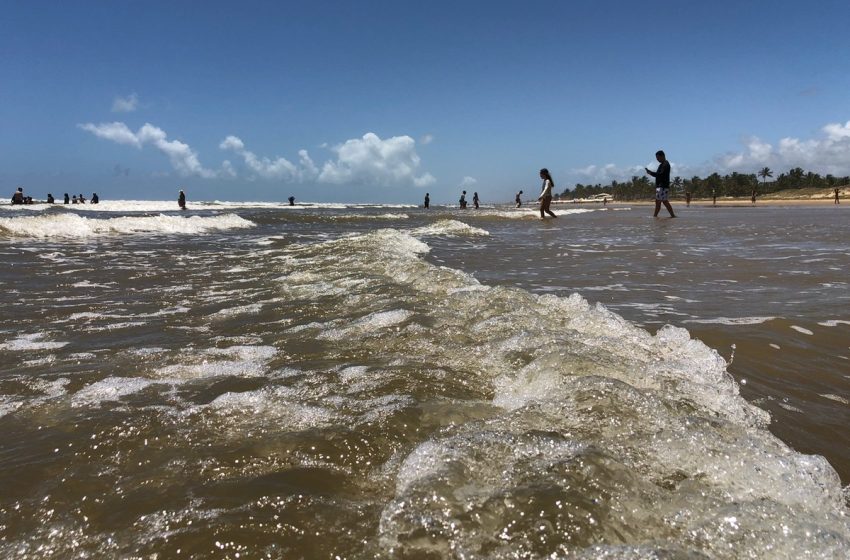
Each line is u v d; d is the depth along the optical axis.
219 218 16.38
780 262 6.79
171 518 1.52
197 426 2.14
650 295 4.79
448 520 1.43
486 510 1.46
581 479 1.59
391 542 1.38
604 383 2.27
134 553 1.37
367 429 2.06
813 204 47.50
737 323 3.69
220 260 7.84
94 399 2.46
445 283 5.15
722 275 5.84
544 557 1.29
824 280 5.39
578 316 3.66
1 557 1.38
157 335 3.62
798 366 2.87
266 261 7.67
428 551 1.34
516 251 8.73
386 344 3.27
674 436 1.87
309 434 2.04
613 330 3.41
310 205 56.41
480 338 3.33
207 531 1.45
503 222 18.61
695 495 1.57
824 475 1.75
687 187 138.25
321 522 1.49
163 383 2.68
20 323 3.99
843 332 3.45
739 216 19.83
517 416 2.08
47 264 7.30
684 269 6.34
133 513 1.55
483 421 2.09
